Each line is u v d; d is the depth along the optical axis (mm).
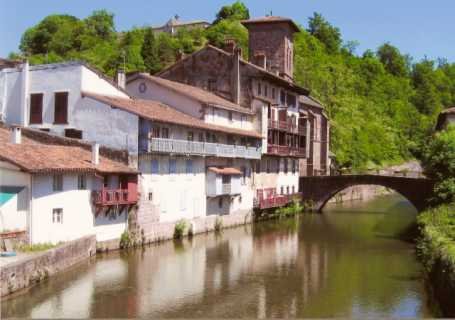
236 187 59750
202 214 55062
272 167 71375
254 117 67000
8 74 50312
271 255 44812
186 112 56938
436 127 82875
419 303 31000
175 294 31688
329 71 150625
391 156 135750
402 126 152125
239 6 159500
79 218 39250
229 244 49312
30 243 34906
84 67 47531
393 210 84062
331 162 110750
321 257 44344
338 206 90812
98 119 46469
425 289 34156
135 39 134500
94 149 41156
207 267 39156
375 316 28438
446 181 55062
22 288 29422
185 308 29141
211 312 28609
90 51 131250
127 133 45438
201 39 138375
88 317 26641
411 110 163250
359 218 72125
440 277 30562
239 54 68000
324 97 134250
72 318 26328
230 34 138500
